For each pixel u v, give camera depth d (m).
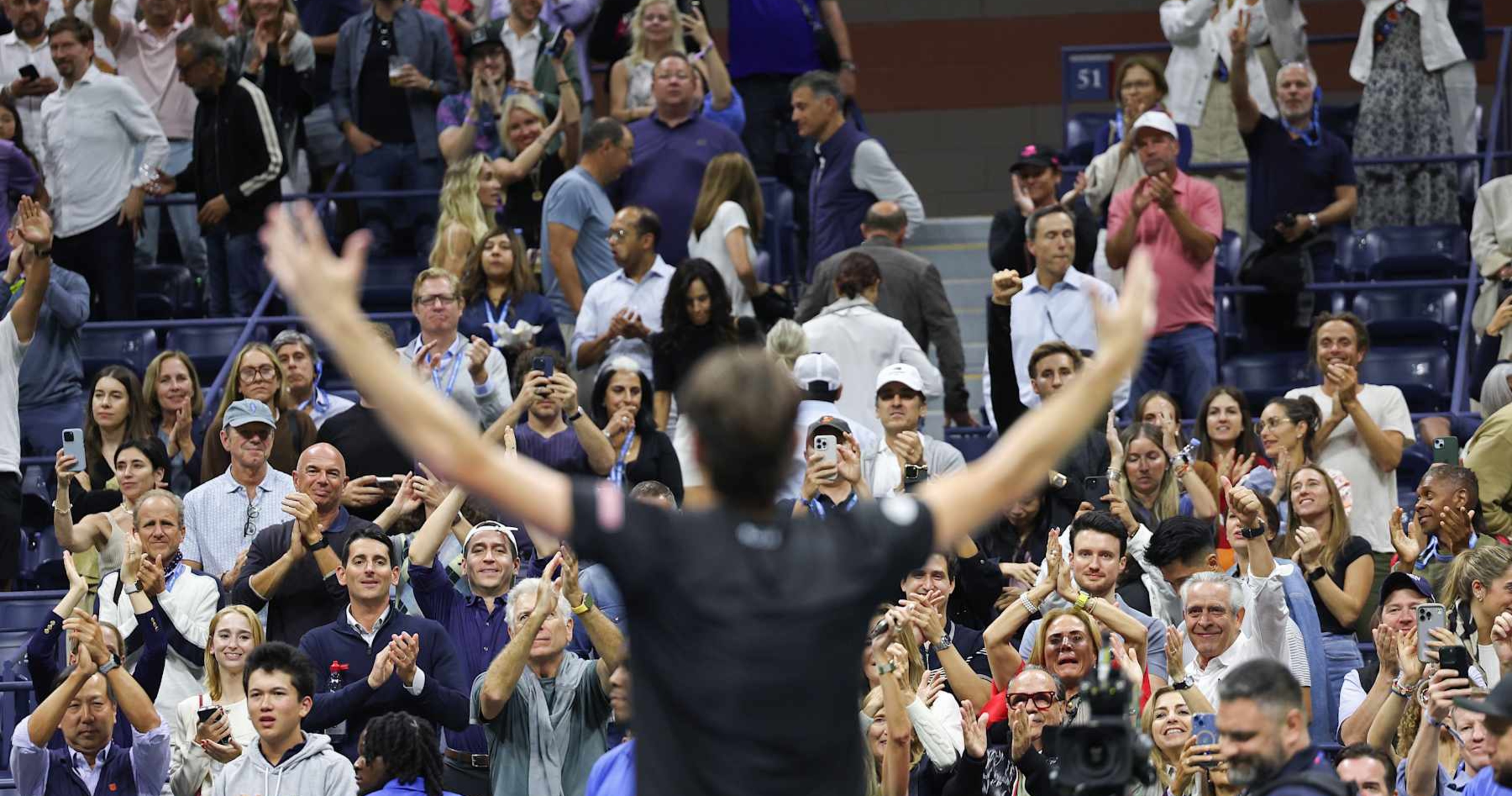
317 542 26.42
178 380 32.78
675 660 8.47
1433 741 21.09
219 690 24.92
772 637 8.42
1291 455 29.95
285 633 26.38
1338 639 26.72
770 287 36.91
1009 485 8.71
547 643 23.70
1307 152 39.25
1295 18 43.22
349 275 8.23
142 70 44.44
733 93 41.94
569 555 23.75
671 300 33.12
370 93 42.50
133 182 40.28
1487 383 31.56
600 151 37.12
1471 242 37.84
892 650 22.25
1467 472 27.56
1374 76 43.69
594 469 29.70
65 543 28.94
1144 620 24.84
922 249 45.34
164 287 42.88
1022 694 22.22
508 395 32.16
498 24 43.53
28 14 43.09
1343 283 38.66
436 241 37.31
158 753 24.30
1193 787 21.36
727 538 8.59
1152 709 22.42
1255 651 24.38
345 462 29.06
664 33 41.62
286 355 32.22
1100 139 42.00
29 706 28.78
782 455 8.65
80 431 28.97
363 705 23.95
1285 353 38.09
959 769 22.39
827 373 30.08
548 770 23.53
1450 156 41.62
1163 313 35.41
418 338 33.16
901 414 29.92
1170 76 43.72
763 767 8.41
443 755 24.55
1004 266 37.22
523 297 35.34
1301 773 13.23
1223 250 40.81
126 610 27.33
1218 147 43.34
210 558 28.92
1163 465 28.88
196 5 43.88
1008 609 24.64
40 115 40.75
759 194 37.00
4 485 32.56
